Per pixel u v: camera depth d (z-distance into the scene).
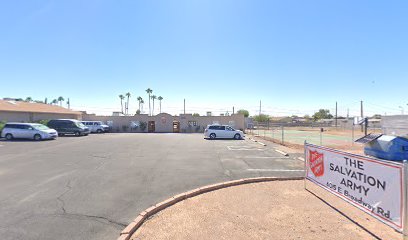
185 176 9.87
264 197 7.23
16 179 9.31
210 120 47.72
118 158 14.18
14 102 39.47
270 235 4.92
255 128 64.25
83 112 51.44
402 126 19.22
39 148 18.83
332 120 85.50
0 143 22.69
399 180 4.52
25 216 5.87
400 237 4.83
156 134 39.06
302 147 20.75
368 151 14.97
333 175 6.71
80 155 15.30
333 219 5.69
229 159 14.06
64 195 7.41
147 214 5.83
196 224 5.42
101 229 5.23
